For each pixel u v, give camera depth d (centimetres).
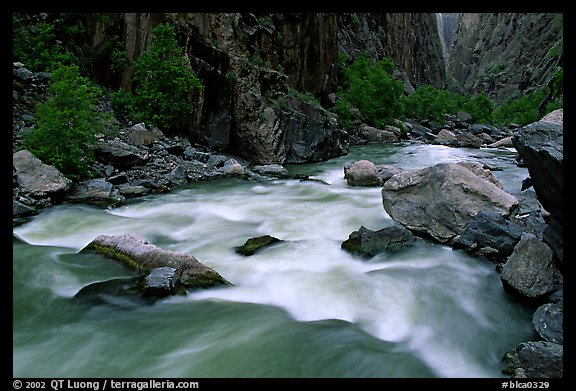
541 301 630
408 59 10569
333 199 1283
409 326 617
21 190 1073
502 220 816
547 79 9381
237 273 763
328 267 789
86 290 659
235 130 1991
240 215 1138
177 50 1753
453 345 577
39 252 809
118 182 1308
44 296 662
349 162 2212
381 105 4038
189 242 918
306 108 2286
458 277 726
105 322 602
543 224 818
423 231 913
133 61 1880
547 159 614
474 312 635
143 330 582
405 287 700
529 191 1092
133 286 659
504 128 5700
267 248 864
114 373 500
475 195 884
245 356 526
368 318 634
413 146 3272
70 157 1210
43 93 1475
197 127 1848
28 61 1566
